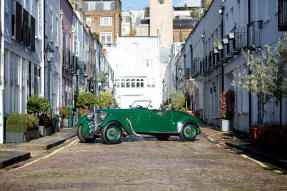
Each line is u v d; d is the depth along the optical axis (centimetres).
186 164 942
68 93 2834
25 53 1717
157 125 1587
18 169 895
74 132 2069
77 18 3259
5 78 1447
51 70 2264
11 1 1528
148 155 1124
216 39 2720
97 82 4462
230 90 2197
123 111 1549
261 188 672
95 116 1527
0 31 1376
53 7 2342
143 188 665
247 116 1919
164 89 7081
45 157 1105
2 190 666
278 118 1474
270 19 1551
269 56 1263
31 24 1811
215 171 843
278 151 1150
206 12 3052
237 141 1490
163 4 9306
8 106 1481
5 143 1391
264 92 1290
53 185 701
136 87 6769
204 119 3197
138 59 6775
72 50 3028
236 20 2122
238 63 2031
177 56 5191
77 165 934
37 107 1727
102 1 7838
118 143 1527
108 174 804
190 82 3928
